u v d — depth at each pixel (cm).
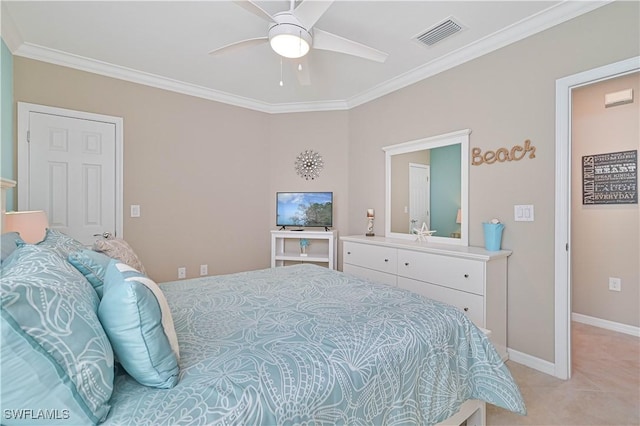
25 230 184
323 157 418
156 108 339
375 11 219
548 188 226
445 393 132
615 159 308
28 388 67
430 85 309
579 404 186
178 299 167
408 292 179
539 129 230
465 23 234
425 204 313
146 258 334
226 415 79
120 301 88
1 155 241
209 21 232
